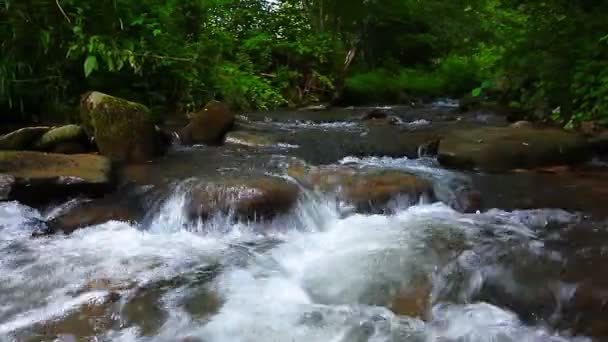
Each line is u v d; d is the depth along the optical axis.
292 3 12.88
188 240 3.66
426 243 3.39
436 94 13.84
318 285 2.97
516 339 2.44
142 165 4.90
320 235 3.71
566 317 2.58
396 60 15.88
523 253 3.14
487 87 10.09
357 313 2.68
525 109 7.77
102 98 5.07
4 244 3.46
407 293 2.84
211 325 2.56
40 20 4.83
